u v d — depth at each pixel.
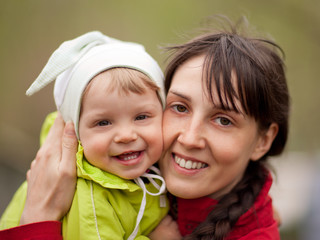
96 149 1.50
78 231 1.50
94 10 7.45
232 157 1.51
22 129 6.62
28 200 1.60
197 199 1.67
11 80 6.68
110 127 1.50
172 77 1.62
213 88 1.45
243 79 1.47
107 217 1.47
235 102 1.46
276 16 5.84
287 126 1.81
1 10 6.50
